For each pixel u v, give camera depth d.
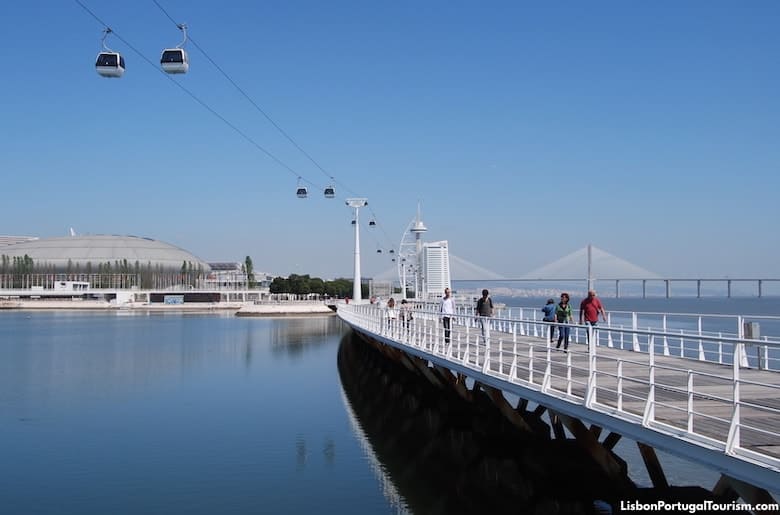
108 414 32.38
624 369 21.05
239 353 61.12
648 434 12.47
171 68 21.31
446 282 89.94
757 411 14.46
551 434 25.41
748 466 10.25
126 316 141.50
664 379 18.94
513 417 22.66
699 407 14.90
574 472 20.23
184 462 23.48
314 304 142.62
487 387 22.73
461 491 20.14
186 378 44.84
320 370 48.69
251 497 19.70
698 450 11.28
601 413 13.91
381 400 35.97
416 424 29.80
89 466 23.08
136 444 26.17
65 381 43.91
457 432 27.95
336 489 20.36
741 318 22.05
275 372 47.62
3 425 29.91
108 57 20.70
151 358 57.25
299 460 23.69
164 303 189.25
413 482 21.12
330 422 30.19
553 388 17.50
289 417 31.36
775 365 46.16
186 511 18.52
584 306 26.11
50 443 26.44
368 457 24.09
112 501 19.39
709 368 21.31
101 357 58.16
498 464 23.11
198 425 29.67
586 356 25.34
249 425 29.61
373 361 49.06
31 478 21.69
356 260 64.12
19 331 92.06
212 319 126.31
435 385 31.56
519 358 24.84
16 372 48.50
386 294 130.00
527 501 19.09
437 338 26.67
